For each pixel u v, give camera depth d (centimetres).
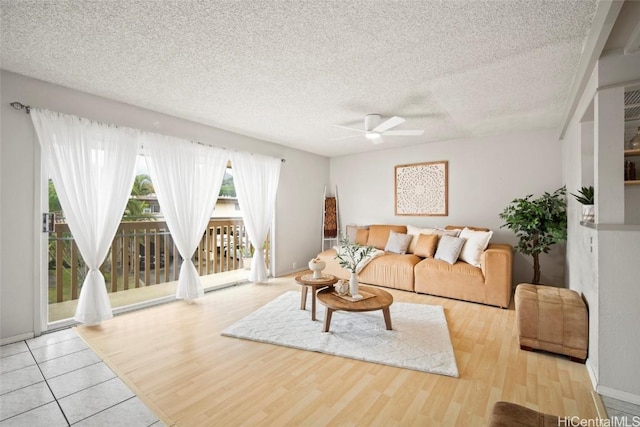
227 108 330
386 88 275
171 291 390
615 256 184
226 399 183
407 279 415
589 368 211
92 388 193
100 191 293
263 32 190
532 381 201
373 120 342
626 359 181
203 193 382
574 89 248
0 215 246
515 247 404
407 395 187
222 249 486
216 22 180
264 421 165
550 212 360
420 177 508
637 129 242
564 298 242
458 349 247
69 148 271
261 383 200
